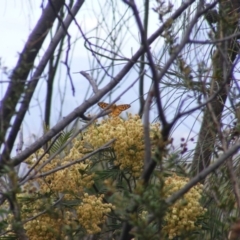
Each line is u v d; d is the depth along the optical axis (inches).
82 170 242.5
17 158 215.6
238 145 168.7
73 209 247.1
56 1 248.1
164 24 190.7
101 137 249.4
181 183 224.4
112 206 237.0
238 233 163.3
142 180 166.2
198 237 256.4
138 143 245.4
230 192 244.4
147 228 165.0
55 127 220.4
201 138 267.9
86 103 222.5
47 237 233.0
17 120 217.3
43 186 241.9
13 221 208.8
